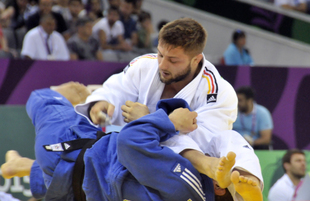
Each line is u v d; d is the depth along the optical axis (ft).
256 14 81.61
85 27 59.93
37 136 24.99
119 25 67.77
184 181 19.25
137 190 19.74
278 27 81.87
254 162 19.44
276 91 44.98
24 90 43.65
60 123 25.25
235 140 20.76
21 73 43.45
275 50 82.58
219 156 20.90
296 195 36.04
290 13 80.94
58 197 23.20
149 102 24.67
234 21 82.33
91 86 38.60
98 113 23.94
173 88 24.21
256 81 44.80
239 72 44.73
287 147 45.11
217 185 22.11
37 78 43.68
